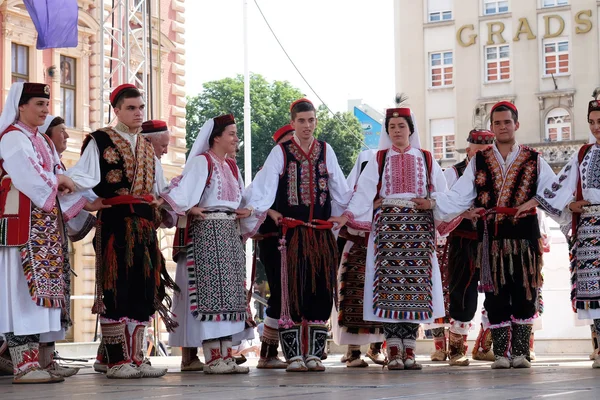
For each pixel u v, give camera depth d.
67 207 6.71
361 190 7.82
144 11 20.80
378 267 7.77
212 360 7.34
